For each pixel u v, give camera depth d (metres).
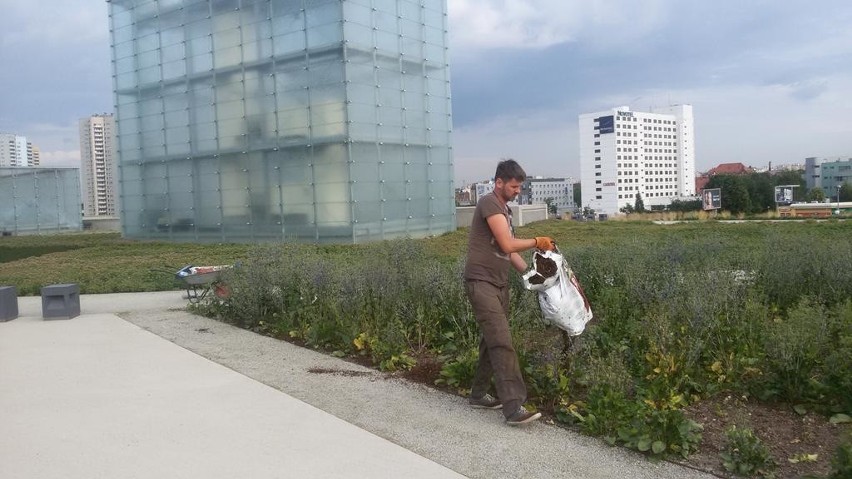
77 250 24.83
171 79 28.42
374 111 24.39
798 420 4.65
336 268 8.86
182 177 28.45
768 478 3.77
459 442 4.46
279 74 24.89
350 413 5.11
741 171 142.00
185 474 3.97
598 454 4.20
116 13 30.41
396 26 25.45
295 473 3.97
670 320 5.73
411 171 26.08
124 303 11.37
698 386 5.11
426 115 26.88
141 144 29.98
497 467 4.03
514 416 4.63
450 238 24.30
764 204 68.12
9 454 4.33
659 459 4.09
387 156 24.97
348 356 6.91
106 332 8.59
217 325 8.91
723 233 17.92
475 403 5.18
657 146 132.38
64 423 4.93
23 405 5.39
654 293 6.69
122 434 4.67
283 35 24.66
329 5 23.34
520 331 5.96
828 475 3.65
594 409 4.64
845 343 4.92
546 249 5.01
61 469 4.07
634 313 6.53
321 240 24.14
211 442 4.50
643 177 129.75
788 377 4.89
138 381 6.08
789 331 5.01
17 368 6.66
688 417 4.74
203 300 10.36
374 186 24.34
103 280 14.48
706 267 7.72
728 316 5.96
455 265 7.78
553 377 5.14
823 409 4.73
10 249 27.33
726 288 6.25
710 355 5.47
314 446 4.41
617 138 123.88
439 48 27.62
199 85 27.44
